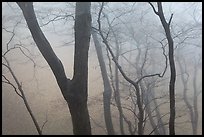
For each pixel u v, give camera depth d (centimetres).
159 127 1786
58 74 793
